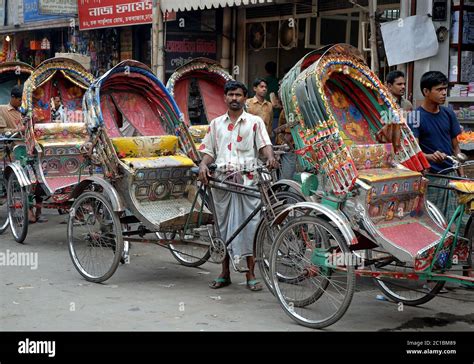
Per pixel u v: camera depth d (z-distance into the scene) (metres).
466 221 4.98
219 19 12.30
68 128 7.83
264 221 5.41
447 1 8.23
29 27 16.53
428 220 5.07
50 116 8.27
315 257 4.82
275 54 11.86
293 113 5.16
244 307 5.34
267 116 8.91
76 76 8.15
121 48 14.44
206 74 8.14
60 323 4.91
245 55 12.17
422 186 5.04
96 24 12.88
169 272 6.51
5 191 8.41
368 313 5.20
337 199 4.82
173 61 12.05
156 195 6.14
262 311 5.24
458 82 8.39
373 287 6.00
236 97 5.73
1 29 17.70
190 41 12.17
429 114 5.93
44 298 5.55
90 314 5.13
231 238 5.64
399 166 5.19
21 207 7.65
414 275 4.59
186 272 6.52
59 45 16.53
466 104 8.09
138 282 6.12
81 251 6.75
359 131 5.38
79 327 4.82
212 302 5.48
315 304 5.36
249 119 5.78
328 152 4.86
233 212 5.64
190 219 5.95
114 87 6.54
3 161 8.49
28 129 7.62
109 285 6.00
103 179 6.13
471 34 8.40
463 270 4.66
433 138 5.91
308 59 5.27
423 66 8.27
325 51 5.00
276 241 5.02
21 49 17.84
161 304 5.41
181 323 4.93
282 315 5.13
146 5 11.85
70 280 6.14
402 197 4.95
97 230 6.28
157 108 6.72
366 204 4.67
